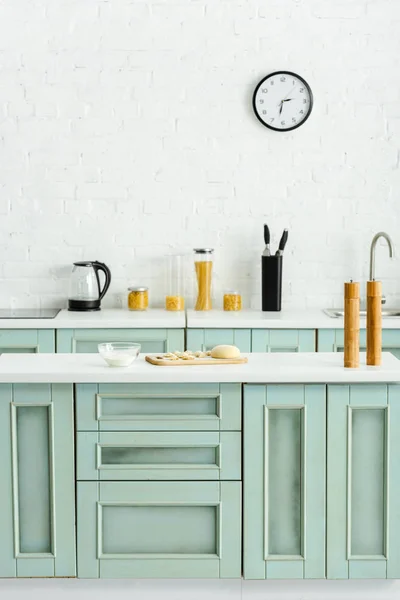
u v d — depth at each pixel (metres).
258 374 2.99
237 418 3.03
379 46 4.78
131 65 4.77
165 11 4.75
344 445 3.04
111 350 3.12
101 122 4.79
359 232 4.87
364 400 3.03
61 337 4.32
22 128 4.78
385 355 3.40
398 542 3.06
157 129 4.80
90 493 3.04
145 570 3.05
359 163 4.83
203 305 4.76
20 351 4.33
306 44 4.78
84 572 3.05
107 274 4.74
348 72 4.79
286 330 4.32
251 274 4.90
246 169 4.84
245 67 4.78
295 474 3.05
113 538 3.06
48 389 3.01
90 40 4.75
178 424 3.03
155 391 3.03
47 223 4.84
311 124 4.82
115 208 4.84
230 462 3.04
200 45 4.77
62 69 4.76
